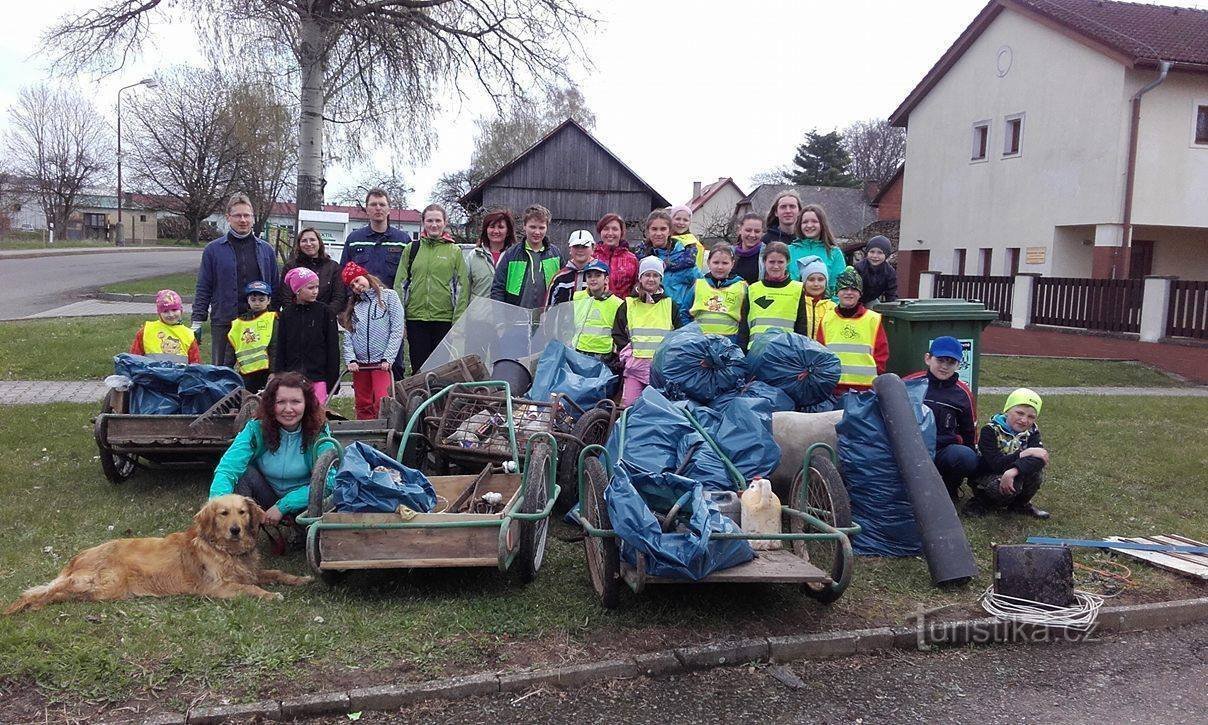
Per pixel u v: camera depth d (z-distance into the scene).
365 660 4.30
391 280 8.98
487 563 4.91
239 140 32.91
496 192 32.94
